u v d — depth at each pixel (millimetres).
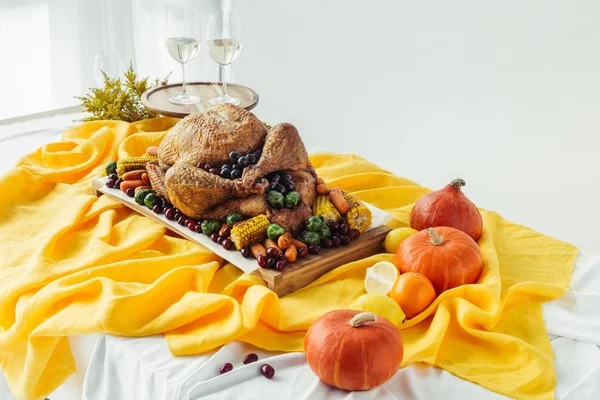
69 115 2713
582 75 2910
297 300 1499
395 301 1433
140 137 2283
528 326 1429
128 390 1331
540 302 1518
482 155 3377
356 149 3881
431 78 3408
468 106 3336
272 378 1248
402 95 3557
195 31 2344
